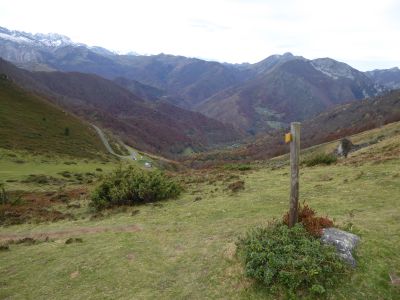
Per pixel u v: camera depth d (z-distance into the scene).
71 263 12.75
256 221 14.42
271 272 8.99
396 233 10.73
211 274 10.23
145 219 17.80
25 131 92.25
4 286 11.72
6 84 137.75
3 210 25.34
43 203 28.16
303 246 9.58
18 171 51.78
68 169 60.06
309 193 18.58
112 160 94.00
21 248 15.66
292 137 10.29
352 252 9.52
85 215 21.62
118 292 10.27
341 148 42.88
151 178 23.16
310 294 8.42
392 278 8.59
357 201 15.55
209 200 20.27
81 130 126.50
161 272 11.05
